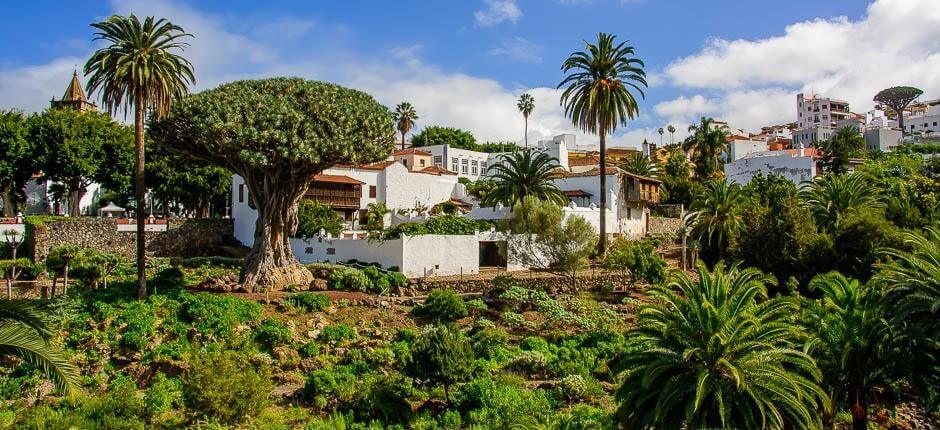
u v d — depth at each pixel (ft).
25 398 82.58
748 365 69.21
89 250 140.97
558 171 236.84
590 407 85.51
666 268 155.12
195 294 115.85
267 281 128.36
